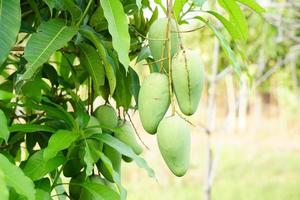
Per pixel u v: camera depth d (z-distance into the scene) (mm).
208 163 3482
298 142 16203
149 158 12047
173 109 1199
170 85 1193
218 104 20609
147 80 1217
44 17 1324
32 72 1129
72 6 1237
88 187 1214
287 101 17531
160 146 1192
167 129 1177
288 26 4625
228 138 16812
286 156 13602
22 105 1272
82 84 1500
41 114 1361
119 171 1370
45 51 1155
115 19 1131
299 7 4379
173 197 9500
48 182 1186
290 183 10484
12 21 1114
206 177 3473
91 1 1240
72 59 1457
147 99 1202
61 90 1417
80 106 1330
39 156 1177
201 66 1221
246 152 14164
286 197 9391
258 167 12172
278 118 21891
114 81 1255
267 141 16469
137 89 1403
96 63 1301
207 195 3451
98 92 1347
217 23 3242
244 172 11570
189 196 9570
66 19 1239
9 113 1338
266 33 4566
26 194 1000
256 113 19062
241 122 18281
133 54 1430
